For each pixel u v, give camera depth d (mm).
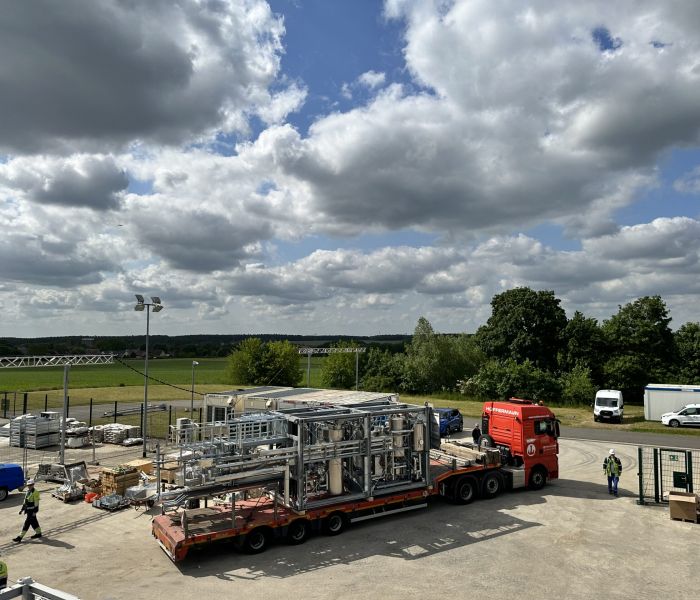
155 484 18125
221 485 12711
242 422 13883
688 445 29469
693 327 70125
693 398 39438
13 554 13109
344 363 67938
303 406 17062
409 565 12219
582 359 61188
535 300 64500
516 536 14164
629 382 59750
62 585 11219
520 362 63688
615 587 11055
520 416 18969
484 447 18359
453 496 16953
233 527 12641
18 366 20516
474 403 49594
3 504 17719
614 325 64938
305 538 13852
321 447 13859
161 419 38656
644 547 13344
